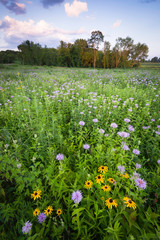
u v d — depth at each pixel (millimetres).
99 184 1686
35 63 74438
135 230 1405
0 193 1887
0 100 5742
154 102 5832
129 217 1360
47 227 1570
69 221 1584
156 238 1204
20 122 3543
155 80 10977
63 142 2818
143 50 48562
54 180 1708
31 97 5973
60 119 3855
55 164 2322
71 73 15703
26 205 1717
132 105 5078
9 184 2207
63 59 64125
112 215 1507
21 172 1815
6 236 1449
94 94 5684
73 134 3418
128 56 51406
